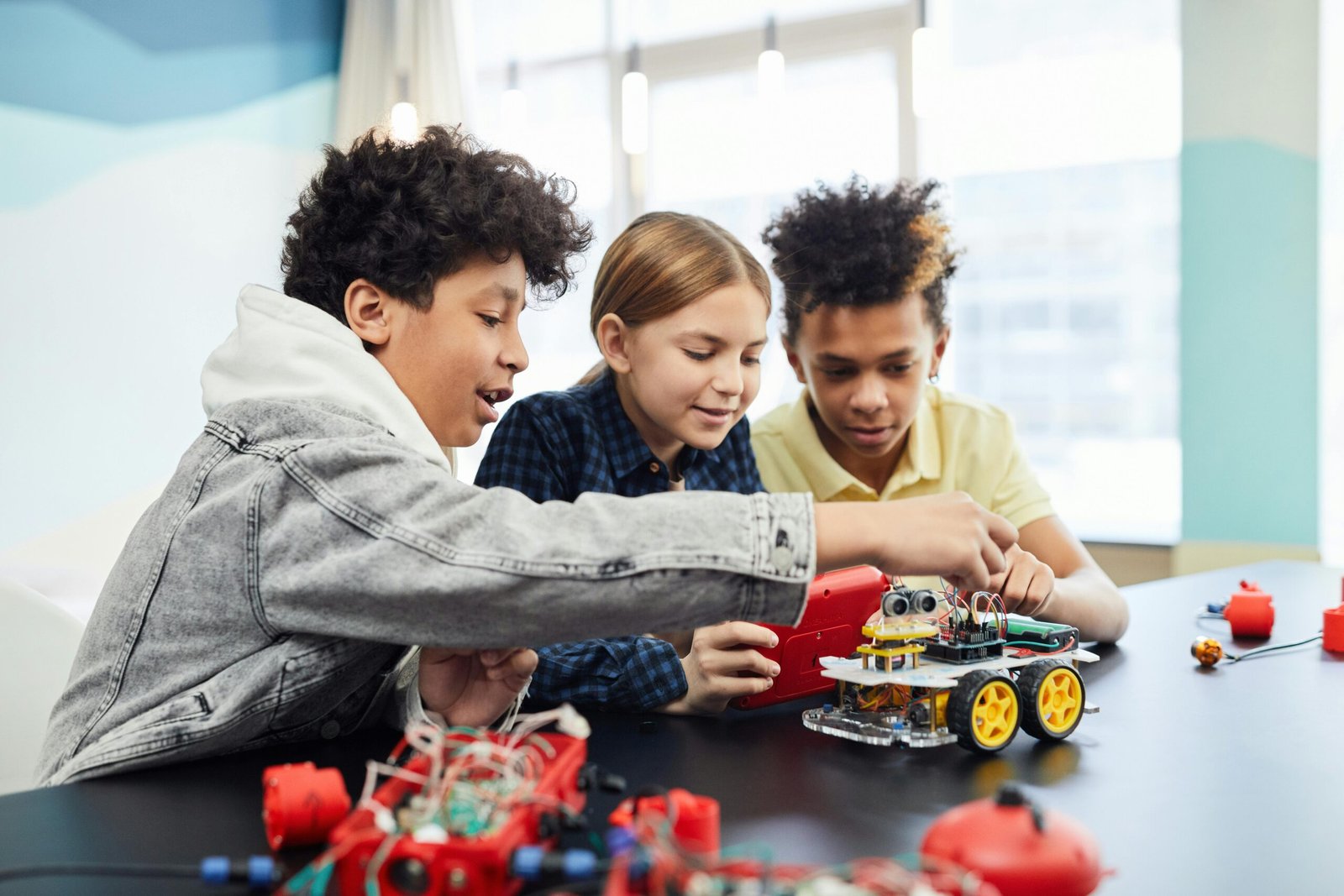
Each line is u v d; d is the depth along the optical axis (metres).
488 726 0.76
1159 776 0.66
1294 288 2.53
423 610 0.63
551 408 1.18
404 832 0.47
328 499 0.67
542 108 3.58
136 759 0.66
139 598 0.72
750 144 3.29
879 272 1.29
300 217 0.88
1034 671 0.72
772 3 3.27
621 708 0.83
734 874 0.43
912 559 0.63
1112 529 2.86
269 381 0.77
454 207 0.80
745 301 1.11
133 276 3.11
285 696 0.68
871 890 0.41
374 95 3.55
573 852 0.46
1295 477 2.55
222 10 3.31
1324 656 1.00
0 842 0.56
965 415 1.58
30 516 2.88
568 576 0.61
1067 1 2.93
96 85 3.02
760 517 0.63
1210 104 2.57
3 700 0.91
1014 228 3.01
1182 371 2.64
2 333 2.83
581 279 3.45
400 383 0.84
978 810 0.47
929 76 2.62
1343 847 0.54
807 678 0.85
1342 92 2.47
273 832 0.54
